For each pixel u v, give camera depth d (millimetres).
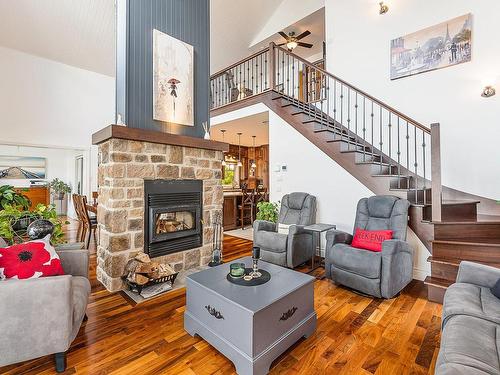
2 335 1445
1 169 8023
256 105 5180
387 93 4117
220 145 3746
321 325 2152
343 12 4625
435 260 2678
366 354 1789
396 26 4027
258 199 7340
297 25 6102
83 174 6863
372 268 2582
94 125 6668
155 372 1619
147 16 3096
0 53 5430
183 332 2049
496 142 3236
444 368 1031
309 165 4371
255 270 2115
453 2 3521
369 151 4203
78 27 5207
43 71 5953
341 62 4652
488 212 3279
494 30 3242
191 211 3477
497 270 1782
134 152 2893
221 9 5762
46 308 1524
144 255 2828
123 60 2930
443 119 3602
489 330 1278
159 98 3156
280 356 1771
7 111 5516
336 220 4039
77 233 5422
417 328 2102
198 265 3551
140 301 2543
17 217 2482
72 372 1606
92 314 2305
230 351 1654
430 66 3693
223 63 7574
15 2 4520
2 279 1631
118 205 2775
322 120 4520
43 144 5949
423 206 2979
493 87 3244
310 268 3641
